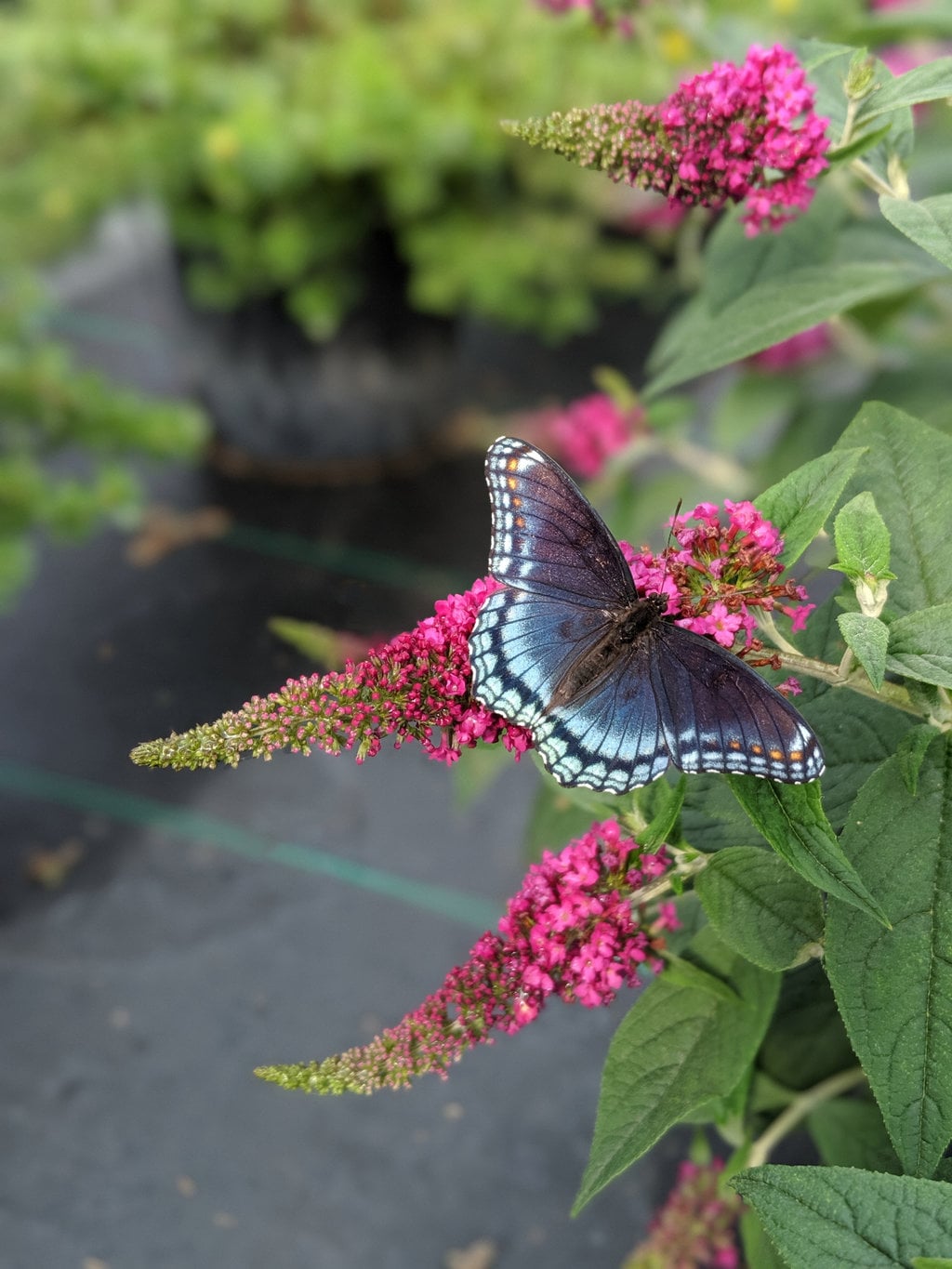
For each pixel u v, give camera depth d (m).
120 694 0.66
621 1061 0.24
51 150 0.82
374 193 0.79
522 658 0.23
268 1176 0.51
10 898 0.61
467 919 0.59
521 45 0.80
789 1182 0.19
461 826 0.64
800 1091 0.31
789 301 0.30
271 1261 0.48
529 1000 0.23
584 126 0.26
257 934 0.59
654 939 0.24
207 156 0.75
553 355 0.96
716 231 0.34
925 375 0.45
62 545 0.78
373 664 0.22
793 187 0.27
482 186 0.83
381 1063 0.22
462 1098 0.53
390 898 0.61
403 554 0.78
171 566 0.75
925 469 0.24
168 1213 0.50
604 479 0.54
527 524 0.24
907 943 0.21
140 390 0.91
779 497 0.22
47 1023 0.56
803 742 0.20
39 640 0.71
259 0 0.82
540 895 0.23
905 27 0.37
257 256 0.78
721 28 0.41
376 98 0.76
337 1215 0.50
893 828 0.22
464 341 0.96
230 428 0.87
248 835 0.64
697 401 0.81
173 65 0.80
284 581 0.73
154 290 1.01
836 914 0.21
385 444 0.86
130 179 0.82
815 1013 0.30
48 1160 0.52
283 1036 0.55
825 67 0.29
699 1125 0.37
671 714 0.22
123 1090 0.54
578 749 0.23
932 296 0.43
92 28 0.80
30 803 0.65
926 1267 0.18
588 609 0.24
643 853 0.23
